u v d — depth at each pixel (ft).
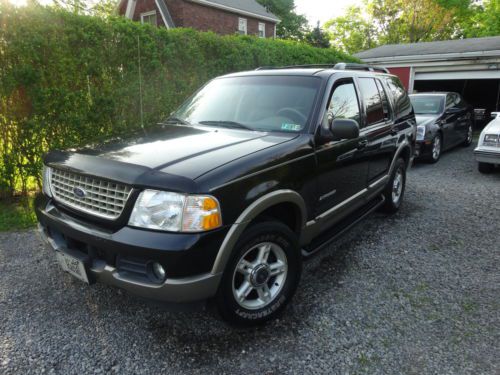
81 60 17.87
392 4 119.55
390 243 14.05
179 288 7.13
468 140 37.50
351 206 12.64
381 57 56.54
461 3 110.32
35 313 9.39
